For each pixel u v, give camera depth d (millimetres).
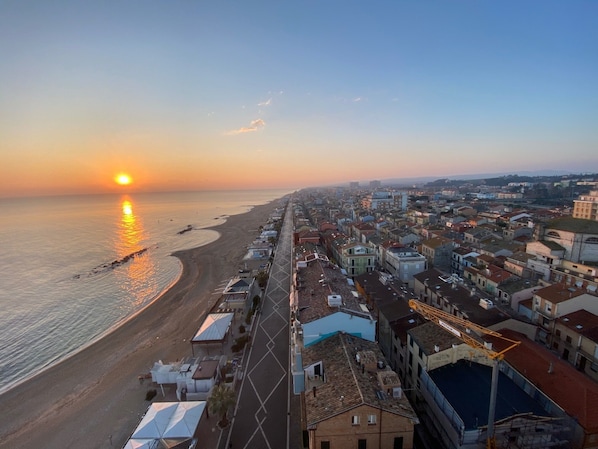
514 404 34844
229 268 123438
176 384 51688
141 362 60125
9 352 67938
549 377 37281
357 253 100562
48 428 45125
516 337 47500
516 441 30234
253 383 50344
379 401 31500
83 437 43125
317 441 31656
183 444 36844
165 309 85938
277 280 103188
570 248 82750
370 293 69000
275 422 42062
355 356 38875
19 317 84500
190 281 110000
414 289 81500
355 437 31375
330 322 44688
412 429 31000
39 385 55438
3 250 164875
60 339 72938
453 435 32531
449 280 73250
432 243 107938
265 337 65125
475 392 36531
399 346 50812
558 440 30641
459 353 40906
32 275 121438
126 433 43188
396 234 137125
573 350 50750
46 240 191625
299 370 42531
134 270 127062
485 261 89688
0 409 50062
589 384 35969
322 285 56969
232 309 76875
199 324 74438
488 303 57000
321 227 167250
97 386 53906
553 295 58094
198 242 182000
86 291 103750
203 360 53969
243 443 38906
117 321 81688
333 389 34094
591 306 55500
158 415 40000
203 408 41781
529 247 91938
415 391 43781
